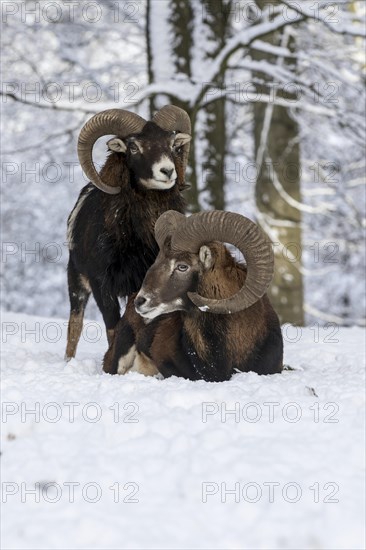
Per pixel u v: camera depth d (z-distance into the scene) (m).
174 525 10.06
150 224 18.30
